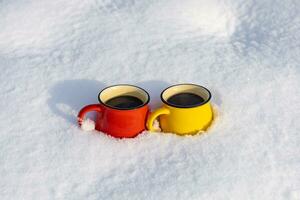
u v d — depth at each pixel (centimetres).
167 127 121
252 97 129
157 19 152
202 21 155
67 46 145
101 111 120
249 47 146
